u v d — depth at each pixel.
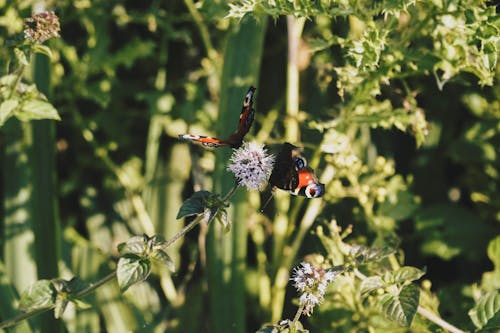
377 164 0.92
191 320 0.97
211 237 0.92
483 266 0.97
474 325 0.82
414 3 0.80
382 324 0.87
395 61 0.85
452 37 0.83
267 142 0.95
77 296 0.75
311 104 0.97
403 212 0.94
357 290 0.87
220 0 0.90
